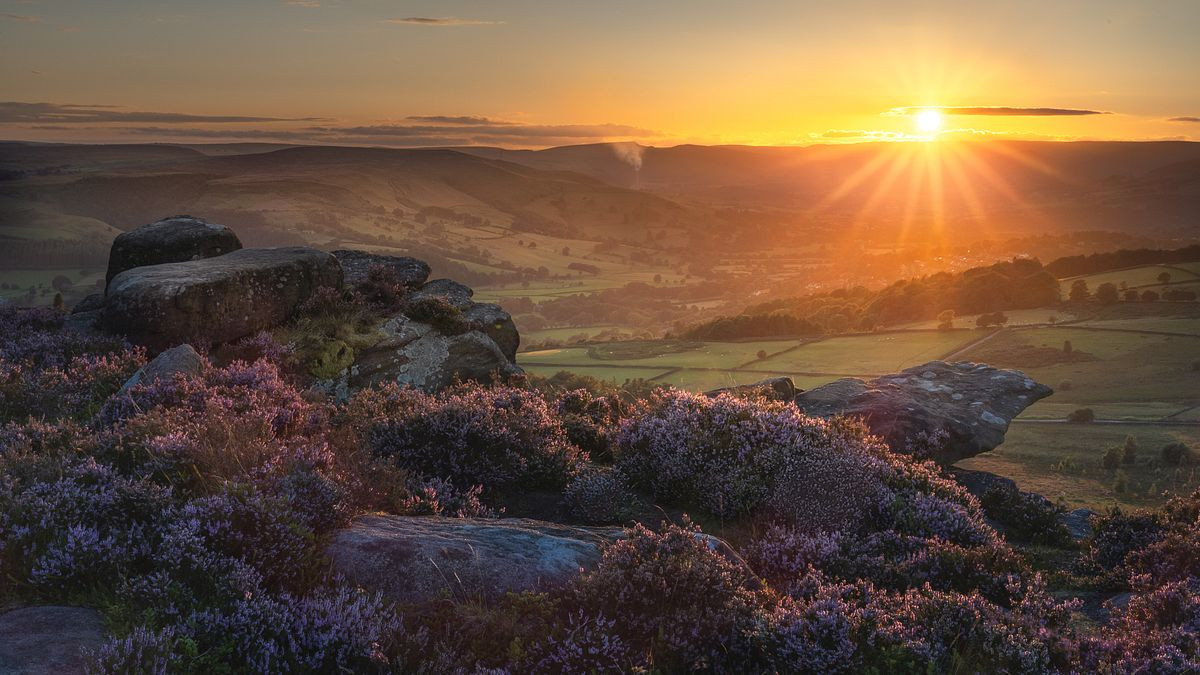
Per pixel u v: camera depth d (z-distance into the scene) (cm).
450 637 559
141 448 734
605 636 560
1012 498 1480
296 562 595
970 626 665
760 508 1000
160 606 515
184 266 1597
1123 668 652
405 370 1648
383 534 662
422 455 1019
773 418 1128
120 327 1464
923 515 1016
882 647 621
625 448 1125
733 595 656
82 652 458
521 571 639
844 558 845
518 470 1030
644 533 701
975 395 2061
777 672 601
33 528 574
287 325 1644
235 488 630
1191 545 1026
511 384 1772
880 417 1914
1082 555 1260
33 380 1167
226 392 1022
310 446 784
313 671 509
